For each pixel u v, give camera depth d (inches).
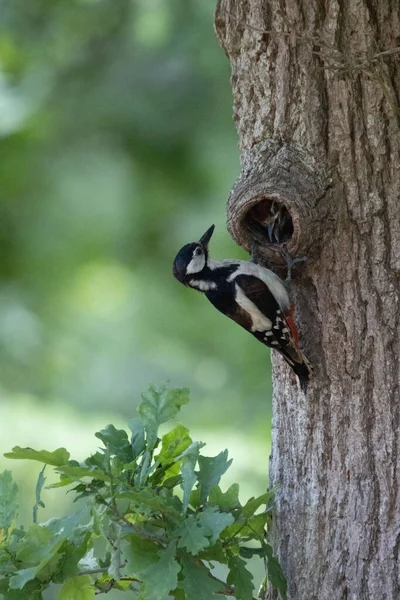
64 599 371.6
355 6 394.9
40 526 358.9
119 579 349.4
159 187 850.1
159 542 353.7
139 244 880.3
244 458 722.8
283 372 413.1
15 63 850.8
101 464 358.3
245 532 375.9
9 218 872.9
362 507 380.8
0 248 877.8
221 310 466.0
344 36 397.1
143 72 834.8
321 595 383.6
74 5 840.3
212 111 825.5
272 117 407.8
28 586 355.9
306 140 397.7
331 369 392.8
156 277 893.8
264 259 407.8
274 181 387.9
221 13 434.0
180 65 829.2
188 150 832.9
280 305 408.2
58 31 846.5
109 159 840.3
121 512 354.3
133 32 841.5
